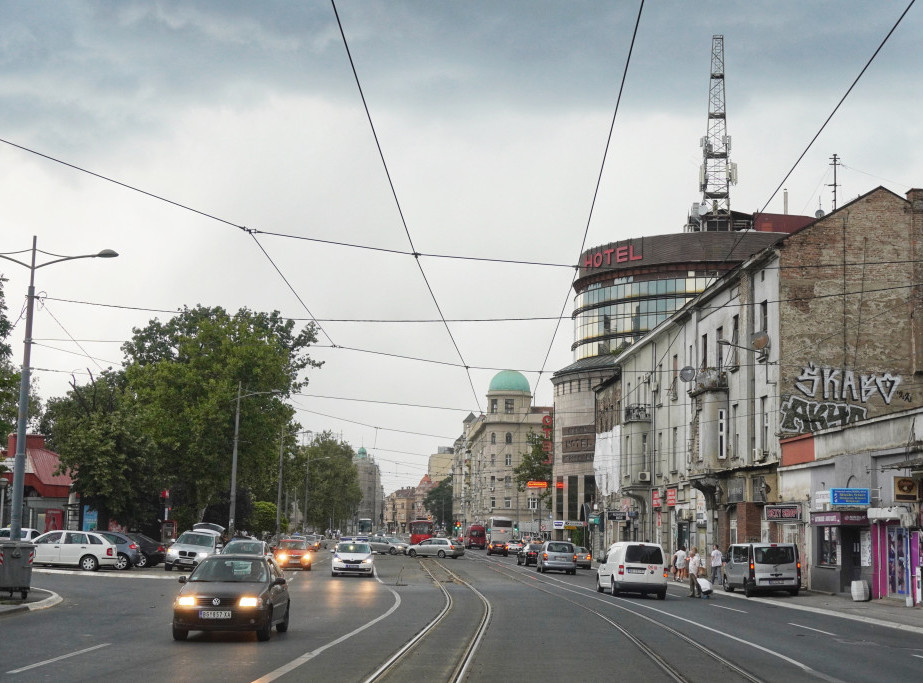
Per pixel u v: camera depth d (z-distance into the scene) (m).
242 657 16.05
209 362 60.47
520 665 15.45
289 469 100.38
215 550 48.09
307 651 17.06
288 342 70.12
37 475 62.56
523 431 161.75
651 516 68.75
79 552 45.09
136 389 60.75
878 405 45.91
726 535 52.28
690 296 96.81
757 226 97.00
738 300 51.31
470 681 13.63
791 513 42.94
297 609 27.34
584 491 101.31
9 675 13.62
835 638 21.45
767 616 28.16
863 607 32.56
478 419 172.50
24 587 26.73
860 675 14.86
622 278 101.19
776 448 46.09
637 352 73.56
